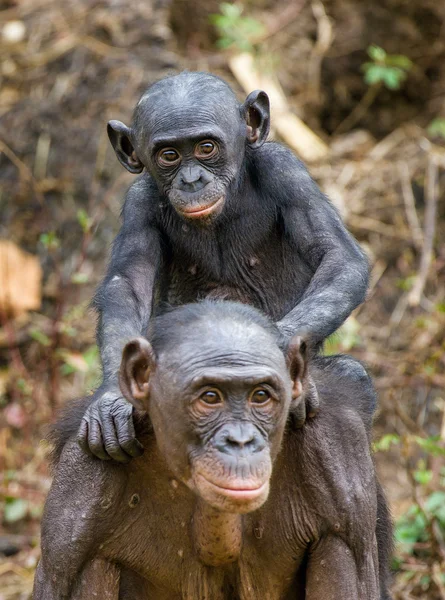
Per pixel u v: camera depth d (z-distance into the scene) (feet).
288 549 31.01
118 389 30.94
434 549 44.80
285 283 38.11
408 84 72.95
